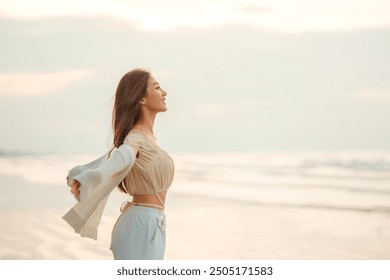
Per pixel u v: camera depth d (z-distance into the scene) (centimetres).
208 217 2083
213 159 6800
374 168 4806
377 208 2412
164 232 606
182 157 7431
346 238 1673
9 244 1445
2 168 4644
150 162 592
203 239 1600
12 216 1944
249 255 1395
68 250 1354
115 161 560
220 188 3412
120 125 609
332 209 2397
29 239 1510
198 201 2653
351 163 5338
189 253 1404
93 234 612
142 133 604
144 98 612
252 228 1827
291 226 1892
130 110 607
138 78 612
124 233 592
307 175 4412
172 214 2173
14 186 3005
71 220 563
